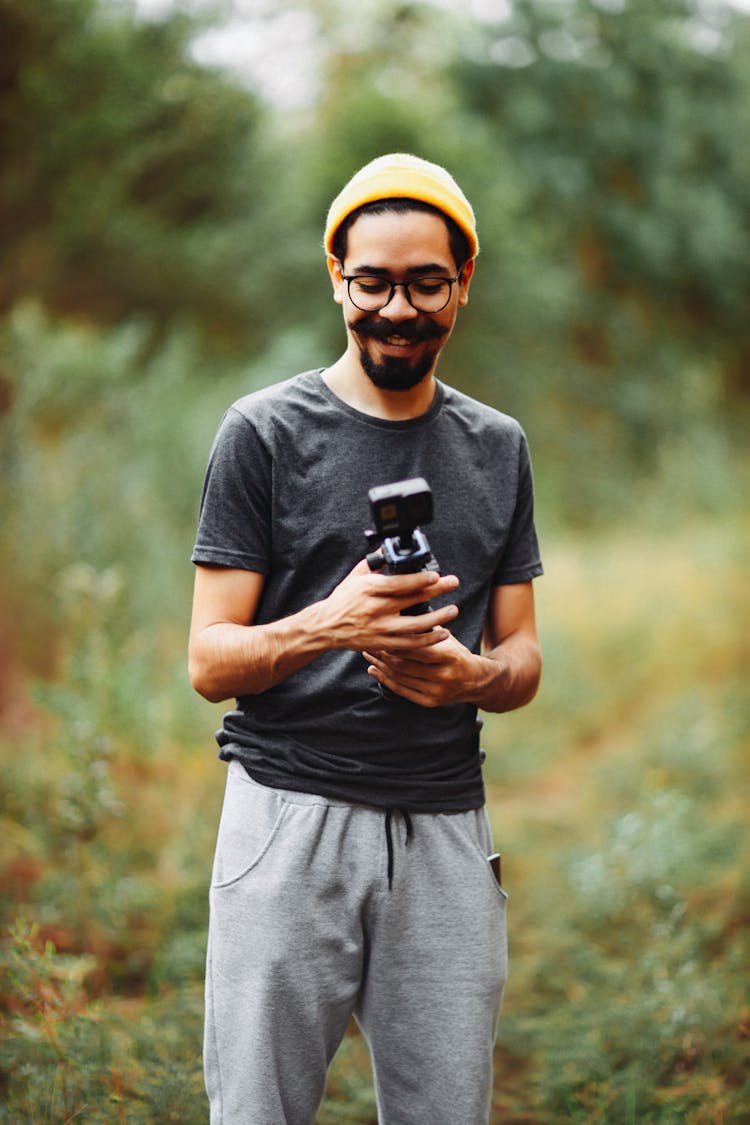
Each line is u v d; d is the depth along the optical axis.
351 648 1.84
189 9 6.77
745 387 25.16
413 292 1.88
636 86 22.91
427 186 1.87
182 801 4.47
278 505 1.95
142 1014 3.10
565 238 22.30
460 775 2.01
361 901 1.93
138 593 6.09
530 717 7.32
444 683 1.89
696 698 7.47
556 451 19.62
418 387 1.99
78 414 7.21
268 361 12.27
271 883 1.91
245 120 8.23
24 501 6.00
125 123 6.73
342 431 1.97
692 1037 3.01
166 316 13.28
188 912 3.74
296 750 1.95
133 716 4.68
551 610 9.54
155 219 10.40
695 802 5.37
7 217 6.90
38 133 6.43
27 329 6.72
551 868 4.79
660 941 3.48
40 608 5.76
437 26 21.95
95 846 3.89
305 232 15.63
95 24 6.30
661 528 14.91
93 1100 2.54
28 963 2.72
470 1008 1.96
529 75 22.20
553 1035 3.21
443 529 2.00
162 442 7.53
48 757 4.45
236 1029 1.92
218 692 1.94
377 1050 2.01
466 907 1.97
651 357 22.83
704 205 23.61
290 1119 1.96
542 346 20.06
